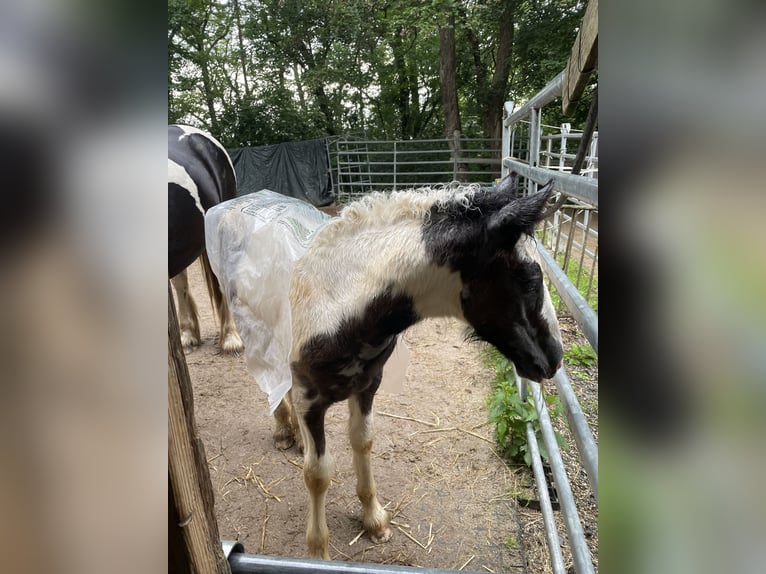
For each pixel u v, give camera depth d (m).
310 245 1.82
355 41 14.62
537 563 2.16
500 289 1.61
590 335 1.21
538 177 2.42
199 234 3.47
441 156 12.97
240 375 3.83
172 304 0.62
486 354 3.94
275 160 12.27
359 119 17.05
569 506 1.58
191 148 3.71
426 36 13.60
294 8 14.70
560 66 13.13
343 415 3.28
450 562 2.17
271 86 16.31
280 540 2.32
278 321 1.86
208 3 15.40
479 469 2.73
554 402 3.00
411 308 1.70
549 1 12.65
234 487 2.66
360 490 2.27
